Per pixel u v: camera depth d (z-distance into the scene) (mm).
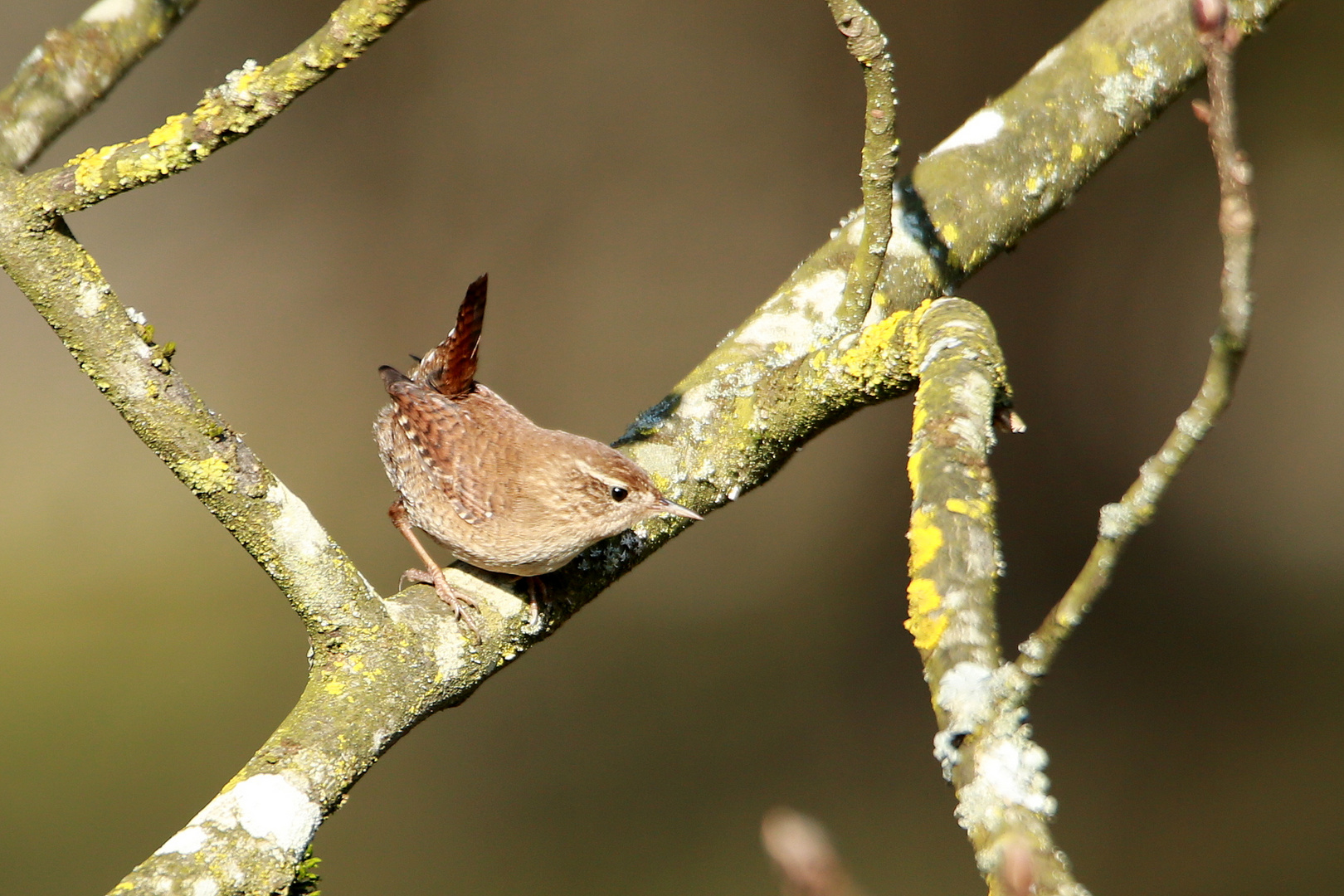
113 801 10945
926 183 5641
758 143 16562
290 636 13930
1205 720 12445
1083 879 10367
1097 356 15391
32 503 15359
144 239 16766
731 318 16688
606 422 16391
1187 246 14984
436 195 16797
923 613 2791
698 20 16266
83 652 13289
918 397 3527
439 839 10727
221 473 3904
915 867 10398
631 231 16766
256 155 16719
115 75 4305
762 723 12609
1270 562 14820
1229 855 10508
